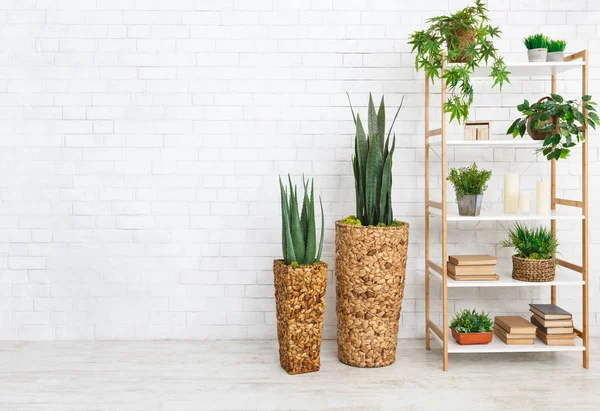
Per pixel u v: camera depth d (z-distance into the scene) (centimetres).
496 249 325
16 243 323
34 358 292
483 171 282
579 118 265
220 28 321
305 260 273
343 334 282
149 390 250
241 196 324
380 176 281
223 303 326
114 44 321
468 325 283
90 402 238
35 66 321
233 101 322
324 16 321
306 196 277
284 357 274
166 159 323
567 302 326
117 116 322
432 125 322
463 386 254
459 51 268
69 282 324
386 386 254
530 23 320
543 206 283
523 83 321
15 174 322
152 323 326
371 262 270
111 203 324
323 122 322
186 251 325
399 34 321
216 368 278
